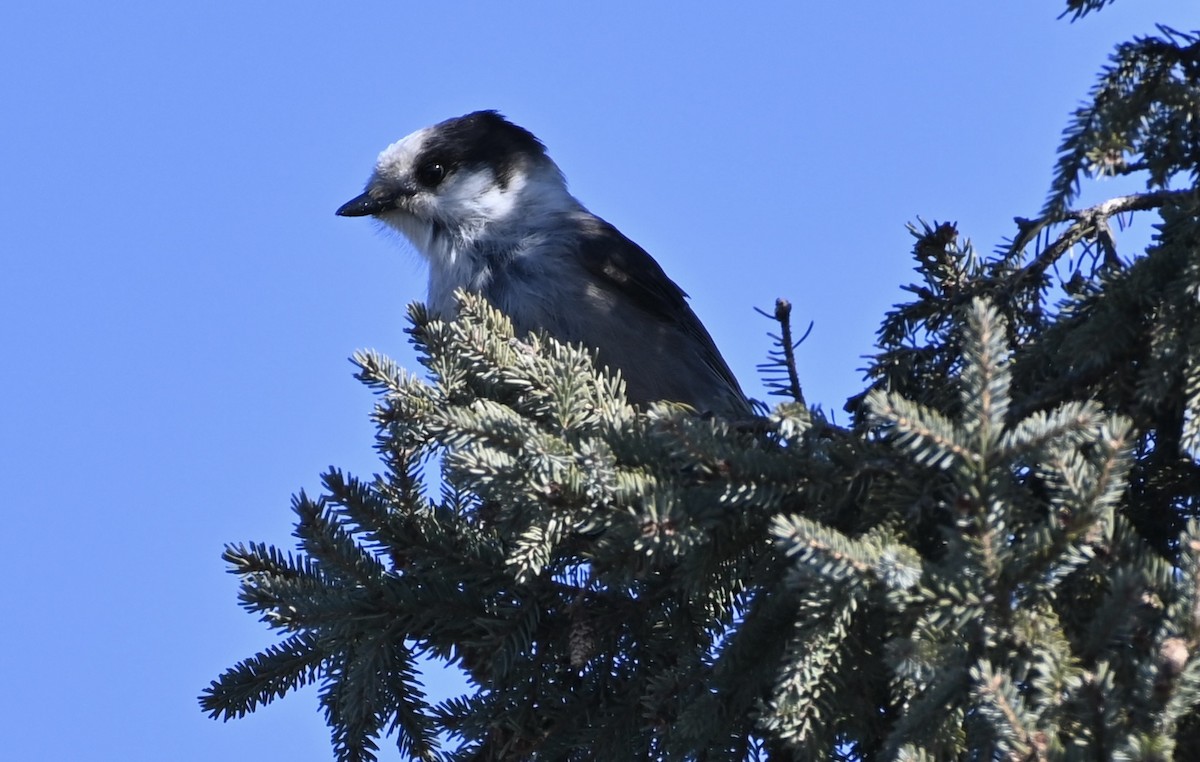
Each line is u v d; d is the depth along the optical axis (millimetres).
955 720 4516
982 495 4164
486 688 6457
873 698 5316
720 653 5461
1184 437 4992
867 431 5297
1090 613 4582
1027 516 4621
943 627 4262
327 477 6309
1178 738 4172
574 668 6371
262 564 6516
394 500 6363
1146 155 5629
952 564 4184
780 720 4812
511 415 5422
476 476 5219
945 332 6457
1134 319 5305
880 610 4938
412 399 5684
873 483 5133
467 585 6309
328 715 6457
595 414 5812
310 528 6281
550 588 6285
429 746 6395
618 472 5250
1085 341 5285
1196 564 3959
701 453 5117
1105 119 5367
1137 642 4207
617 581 5516
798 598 5145
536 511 5270
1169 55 5473
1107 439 4129
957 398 6102
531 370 5953
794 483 5145
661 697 5598
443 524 6391
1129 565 4320
